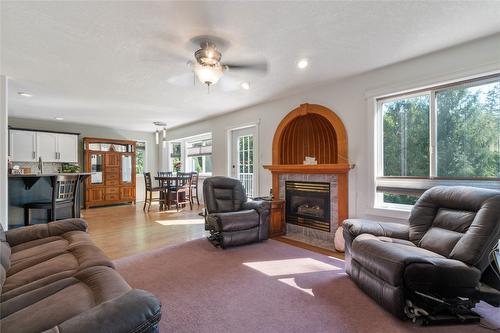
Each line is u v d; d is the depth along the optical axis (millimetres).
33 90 3996
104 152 7266
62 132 6688
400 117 3250
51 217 3777
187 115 5996
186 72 3277
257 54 2766
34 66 3061
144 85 3783
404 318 1804
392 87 3117
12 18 2072
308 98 4105
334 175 3758
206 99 4590
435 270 1762
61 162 6766
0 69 3154
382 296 1936
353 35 2398
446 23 2217
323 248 3510
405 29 2307
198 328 1747
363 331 1712
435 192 2428
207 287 2342
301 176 4227
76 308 1122
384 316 1878
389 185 3242
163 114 5875
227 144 5863
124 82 3645
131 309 934
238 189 4180
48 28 2230
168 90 4035
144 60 2848
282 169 4312
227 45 2555
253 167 5227
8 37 2383
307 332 1705
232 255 3207
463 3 1944
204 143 7184
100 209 6719
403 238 2457
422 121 3070
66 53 2721
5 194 3293
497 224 1825
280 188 4570
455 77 2660
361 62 3027
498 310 1975
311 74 3389
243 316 1887
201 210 6461
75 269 1579
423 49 2709
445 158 2865
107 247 3525
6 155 3330
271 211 4129
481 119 2643
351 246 2393
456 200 2199
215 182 4102
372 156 3344
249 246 3594
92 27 2219
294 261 2998
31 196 3934
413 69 2953
